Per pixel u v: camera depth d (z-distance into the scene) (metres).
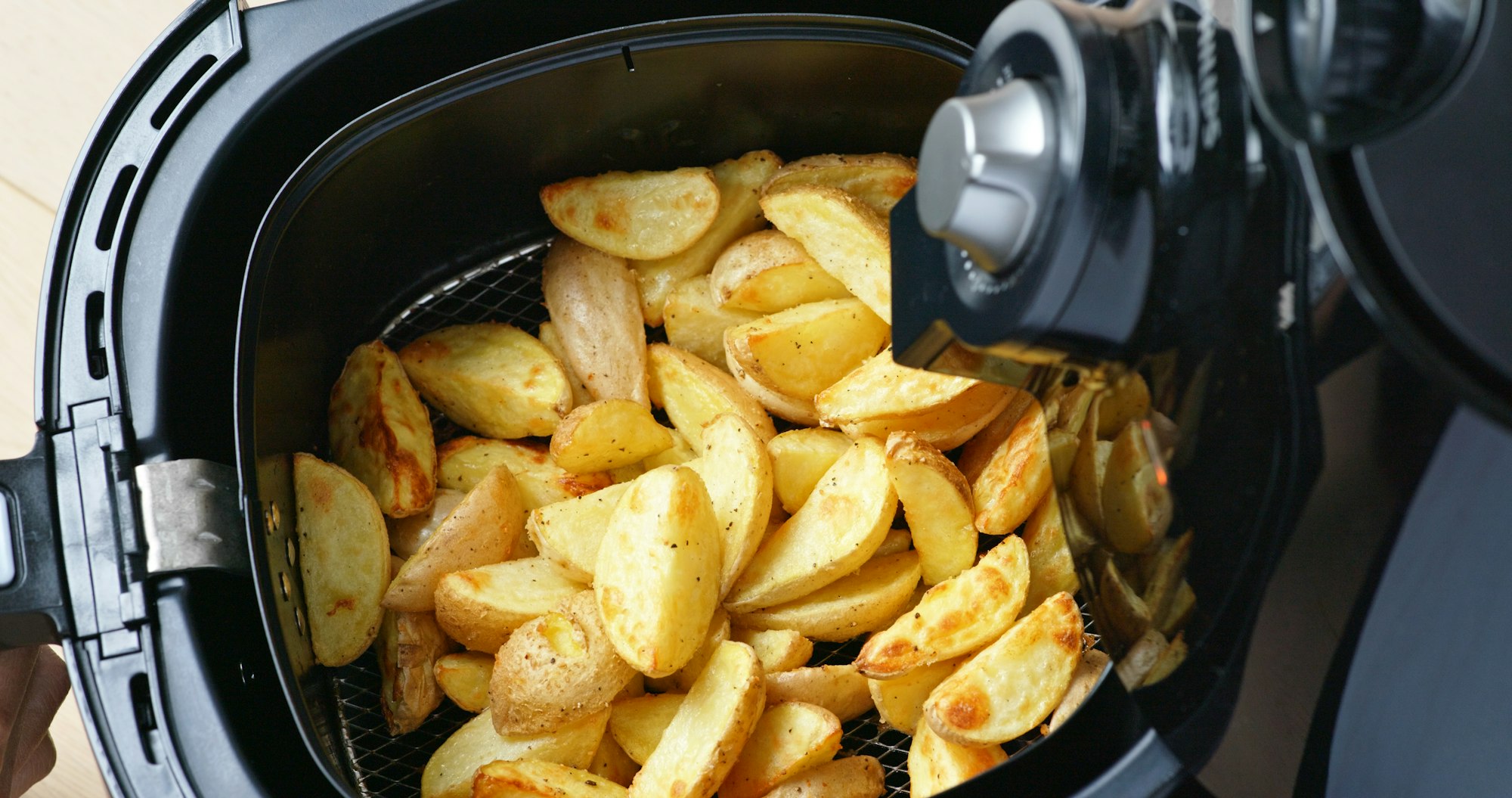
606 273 0.81
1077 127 0.57
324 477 0.75
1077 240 0.58
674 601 0.71
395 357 0.79
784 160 0.85
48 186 0.96
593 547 0.75
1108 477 0.63
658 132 0.82
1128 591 0.63
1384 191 0.55
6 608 0.68
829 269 0.77
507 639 0.74
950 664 0.73
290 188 0.74
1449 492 0.56
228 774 0.67
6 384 0.96
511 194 0.83
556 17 0.80
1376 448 0.56
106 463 0.69
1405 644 0.57
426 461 0.78
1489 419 0.55
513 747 0.72
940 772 0.70
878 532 0.73
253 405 0.71
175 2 0.97
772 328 0.76
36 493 0.69
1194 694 0.61
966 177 0.58
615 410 0.77
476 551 0.75
